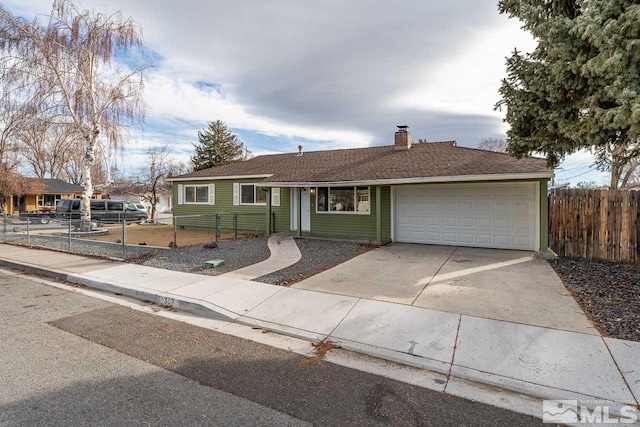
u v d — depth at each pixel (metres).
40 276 7.65
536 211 9.41
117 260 8.62
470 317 4.52
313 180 11.60
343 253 9.32
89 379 3.13
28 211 27.75
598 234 8.10
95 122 15.09
